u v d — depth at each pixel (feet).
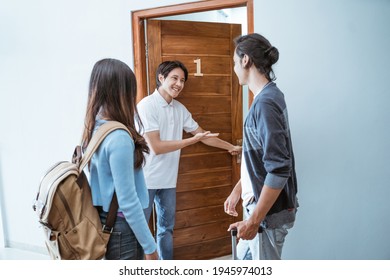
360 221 7.09
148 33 8.29
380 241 7.08
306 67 6.94
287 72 7.04
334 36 6.79
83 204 4.04
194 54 8.50
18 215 10.29
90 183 4.23
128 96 4.32
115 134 3.96
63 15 8.96
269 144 4.36
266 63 4.82
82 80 8.94
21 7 9.45
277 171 4.35
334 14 6.74
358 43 6.75
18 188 10.19
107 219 4.09
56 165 4.18
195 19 11.11
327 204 7.16
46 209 3.78
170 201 8.26
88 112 4.27
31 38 9.46
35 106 9.67
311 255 7.34
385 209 7.02
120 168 3.88
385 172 6.95
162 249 8.45
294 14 6.90
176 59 8.44
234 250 4.93
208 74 8.63
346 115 6.91
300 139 7.11
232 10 14.87
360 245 7.13
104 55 8.63
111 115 4.21
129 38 8.27
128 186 3.93
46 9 9.15
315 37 6.84
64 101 9.24
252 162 4.77
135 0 8.13
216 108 8.78
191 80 8.50
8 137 10.16
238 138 9.04
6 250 10.25
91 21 8.67
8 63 9.85
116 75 4.20
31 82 9.62
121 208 3.93
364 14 6.70
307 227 7.30
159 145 7.75
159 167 7.96
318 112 6.98
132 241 4.22
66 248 3.95
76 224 3.94
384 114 6.86
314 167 7.13
